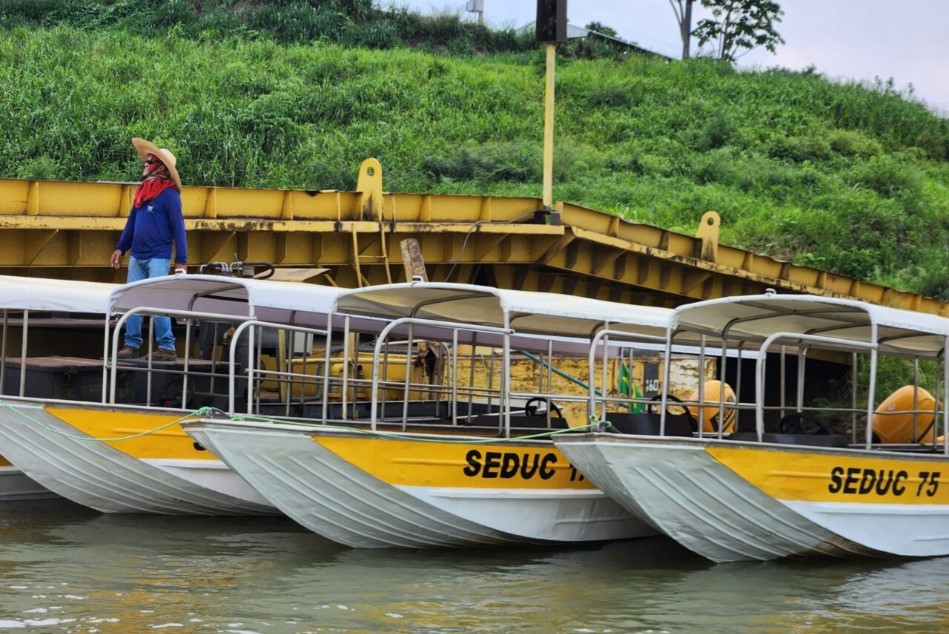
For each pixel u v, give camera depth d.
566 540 14.68
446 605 11.45
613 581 12.83
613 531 15.19
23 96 38.28
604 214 27.33
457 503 13.66
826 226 38.03
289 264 22.95
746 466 13.24
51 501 16.48
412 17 60.31
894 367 28.05
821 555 14.27
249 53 48.53
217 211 21.62
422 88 47.94
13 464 14.84
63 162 35.38
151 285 15.00
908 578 13.51
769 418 25.72
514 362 19.83
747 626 11.02
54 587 11.62
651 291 29.53
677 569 13.57
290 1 56.69
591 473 13.22
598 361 20.20
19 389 15.71
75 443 14.42
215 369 16.33
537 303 14.10
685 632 10.76
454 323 15.01
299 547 14.03
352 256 23.50
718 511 13.43
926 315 14.81
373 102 45.56
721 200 39.75
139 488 15.02
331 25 55.06
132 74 43.19
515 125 46.22
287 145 40.50
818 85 57.28
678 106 51.41
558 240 26.41
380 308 15.52
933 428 17.33
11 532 14.32
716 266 28.75
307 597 11.59
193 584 11.98
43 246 19.47
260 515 15.94
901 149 52.03
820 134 50.19
